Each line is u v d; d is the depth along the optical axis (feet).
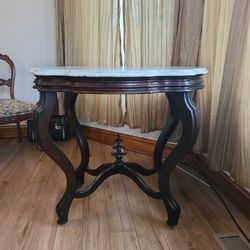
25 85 8.08
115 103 6.81
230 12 4.10
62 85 3.29
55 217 4.08
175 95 3.47
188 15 4.99
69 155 6.63
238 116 3.94
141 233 3.74
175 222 3.87
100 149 7.16
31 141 7.72
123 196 4.72
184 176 5.50
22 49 7.88
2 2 7.52
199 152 5.13
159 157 4.66
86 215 4.15
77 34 7.25
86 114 7.62
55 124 7.56
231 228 3.85
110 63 6.59
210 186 5.08
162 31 5.61
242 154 3.82
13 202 4.49
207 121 4.94
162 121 6.07
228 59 3.94
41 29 7.85
